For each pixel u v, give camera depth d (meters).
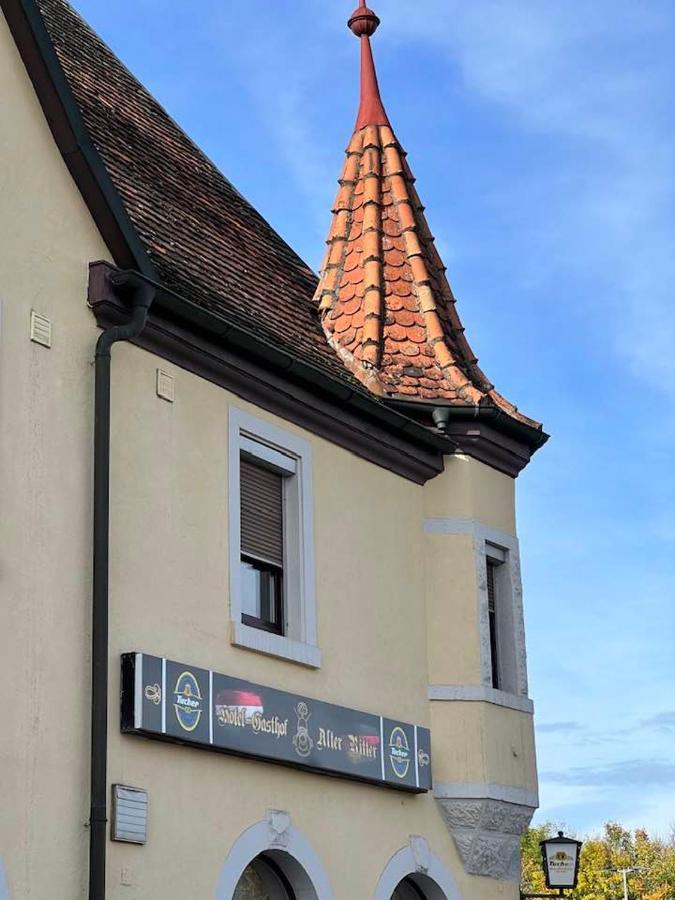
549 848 16.19
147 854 11.12
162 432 12.27
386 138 18.25
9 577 10.46
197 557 12.35
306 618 13.61
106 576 11.10
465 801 14.90
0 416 10.72
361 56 18.88
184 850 11.48
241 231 16.16
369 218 17.36
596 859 82.25
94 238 11.96
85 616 11.02
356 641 14.26
